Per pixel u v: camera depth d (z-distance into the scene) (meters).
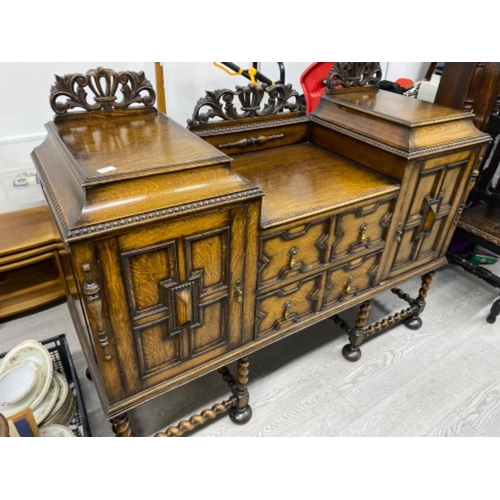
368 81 1.42
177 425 1.21
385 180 1.15
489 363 1.57
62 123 0.93
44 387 1.12
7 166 1.69
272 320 1.11
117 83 0.96
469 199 1.90
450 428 1.31
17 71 1.55
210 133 1.15
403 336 1.68
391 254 1.30
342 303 1.28
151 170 0.73
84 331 0.97
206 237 0.81
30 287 1.67
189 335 0.93
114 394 0.88
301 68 2.21
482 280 2.03
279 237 0.95
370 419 1.33
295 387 1.44
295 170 1.18
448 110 1.24
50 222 1.58
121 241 0.70
